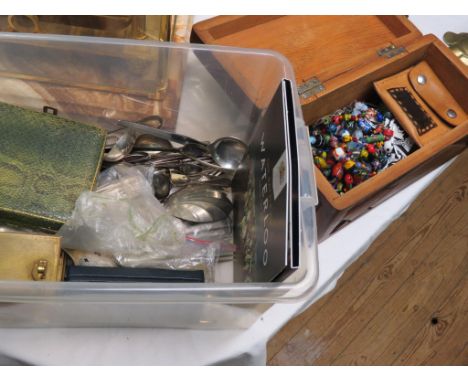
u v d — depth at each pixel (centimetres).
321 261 69
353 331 118
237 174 72
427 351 118
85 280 54
